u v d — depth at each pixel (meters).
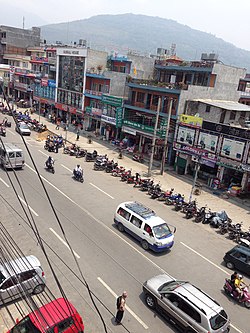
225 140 29.69
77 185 28.17
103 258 17.34
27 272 13.33
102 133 48.66
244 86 49.84
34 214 21.33
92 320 12.95
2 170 29.28
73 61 51.34
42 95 61.19
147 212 20.09
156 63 47.28
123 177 31.03
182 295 13.16
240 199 29.48
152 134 38.09
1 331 11.76
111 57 50.09
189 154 33.34
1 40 80.12
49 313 11.06
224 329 12.38
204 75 38.50
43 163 33.25
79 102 51.31
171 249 19.50
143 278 16.14
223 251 20.25
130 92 42.56
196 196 29.03
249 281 17.39
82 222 21.17
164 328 13.16
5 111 56.66
